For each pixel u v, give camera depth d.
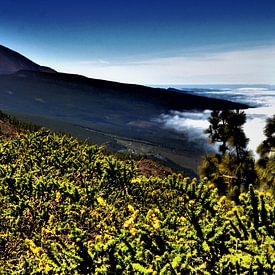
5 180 10.23
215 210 5.53
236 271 3.86
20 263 6.67
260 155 9.53
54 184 10.13
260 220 4.38
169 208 7.12
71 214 8.32
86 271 4.30
